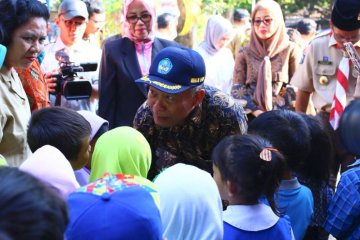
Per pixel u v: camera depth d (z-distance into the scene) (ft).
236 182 6.70
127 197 4.86
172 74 8.20
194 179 6.13
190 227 5.99
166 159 9.50
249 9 40.40
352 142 7.91
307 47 14.20
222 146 6.96
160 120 8.51
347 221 8.08
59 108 7.45
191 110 8.62
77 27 13.89
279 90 15.71
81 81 11.22
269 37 15.47
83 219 4.69
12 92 8.79
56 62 13.52
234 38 23.56
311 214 8.05
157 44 13.21
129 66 12.52
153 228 4.78
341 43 13.17
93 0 15.75
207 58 17.80
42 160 6.08
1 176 3.20
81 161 7.35
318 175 8.80
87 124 7.38
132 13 12.71
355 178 8.09
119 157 7.31
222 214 6.45
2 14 8.55
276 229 6.75
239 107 9.06
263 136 8.16
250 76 15.71
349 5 12.61
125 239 4.61
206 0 34.68
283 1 49.78
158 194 5.55
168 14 19.83
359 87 12.73
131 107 12.47
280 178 6.91
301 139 8.11
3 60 8.16
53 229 3.07
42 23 8.95
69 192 5.96
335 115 12.96
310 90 14.34
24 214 2.97
